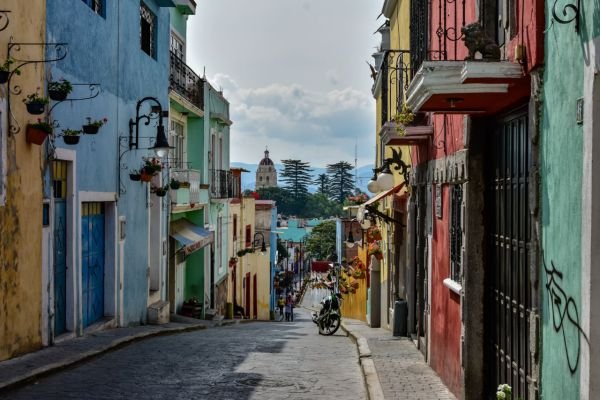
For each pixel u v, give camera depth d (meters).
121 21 16.05
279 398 9.20
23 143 10.61
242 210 36.59
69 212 12.99
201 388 9.65
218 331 19.80
